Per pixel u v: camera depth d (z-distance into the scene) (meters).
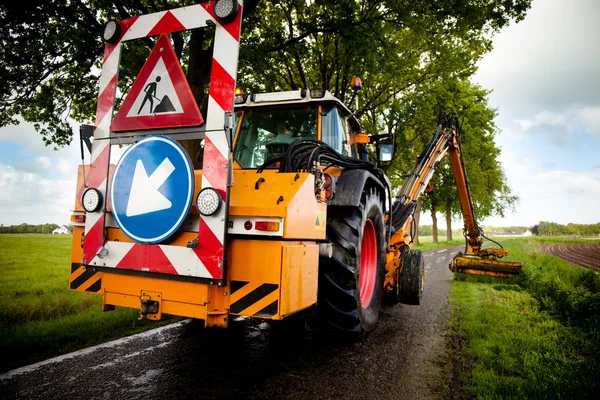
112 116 2.85
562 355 3.56
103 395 2.58
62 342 3.66
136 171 2.62
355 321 3.43
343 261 3.37
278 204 2.37
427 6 9.77
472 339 4.05
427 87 16.66
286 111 4.09
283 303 2.32
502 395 2.71
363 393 2.77
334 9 9.51
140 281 2.62
